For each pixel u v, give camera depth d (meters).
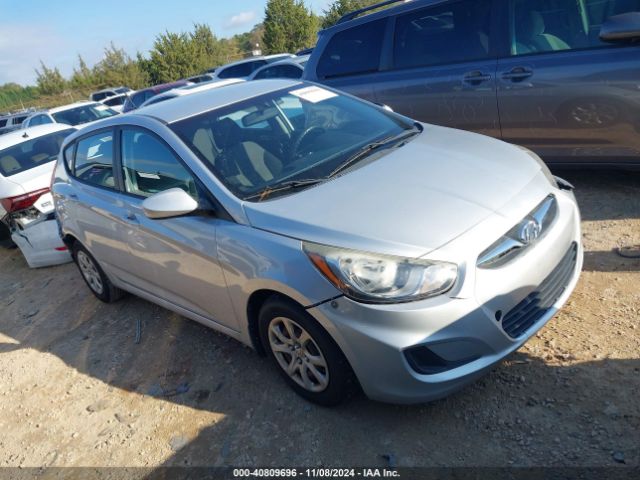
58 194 4.71
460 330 2.42
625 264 3.60
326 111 3.85
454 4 5.24
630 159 4.48
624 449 2.31
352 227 2.59
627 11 4.32
